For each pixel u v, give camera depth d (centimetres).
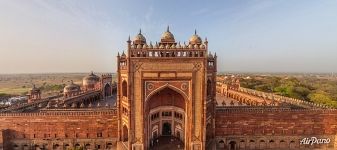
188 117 2870
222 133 3269
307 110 3291
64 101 3997
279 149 3291
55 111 3266
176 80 2800
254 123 3281
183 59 2781
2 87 16812
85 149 3216
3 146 3011
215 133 3253
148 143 2989
